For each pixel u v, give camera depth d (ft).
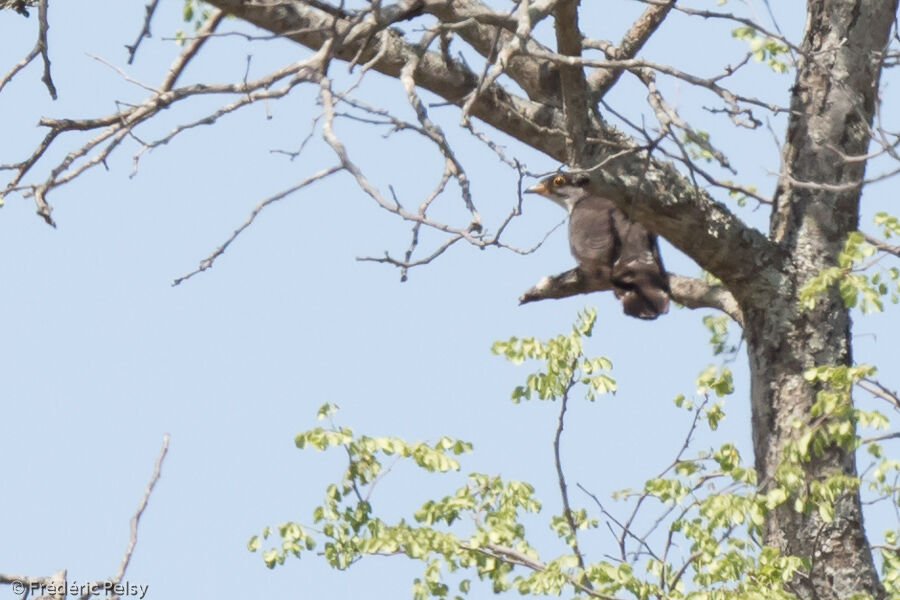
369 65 28.07
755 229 39.32
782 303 39.34
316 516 36.50
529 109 40.04
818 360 39.04
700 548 34.06
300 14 35.91
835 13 40.70
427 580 35.78
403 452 36.17
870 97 40.75
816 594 36.58
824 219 40.01
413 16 30.94
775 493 33.50
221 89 28.78
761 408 39.42
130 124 29.68
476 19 30.60
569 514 37.99
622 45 40.98
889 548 40.63
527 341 38.06
